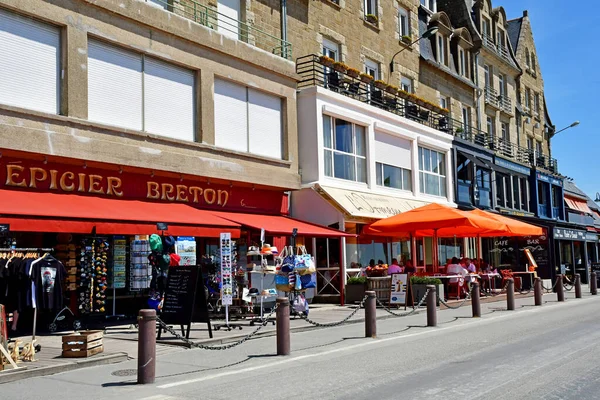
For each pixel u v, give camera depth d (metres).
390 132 24.38
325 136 21.03
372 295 12.48
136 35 15.00
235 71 17.81
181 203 16.28
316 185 20.03
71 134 13.35
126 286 14.90
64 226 11.45
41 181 13.05
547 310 18.31
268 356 10.09
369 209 20.98
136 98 15.12
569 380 7.68
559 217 43.19
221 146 17.36
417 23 29.69
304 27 22.19
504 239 31.22
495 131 37.69
